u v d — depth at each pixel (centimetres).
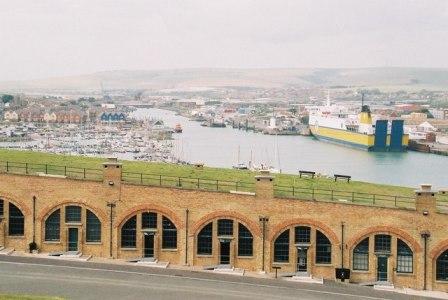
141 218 6188
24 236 6262
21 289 5022
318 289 5597
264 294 5303
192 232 6138
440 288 5941
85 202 6212
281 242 6119
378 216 6012
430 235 5950
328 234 6047
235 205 6109
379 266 6044
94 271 5706
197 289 5322
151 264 6047
